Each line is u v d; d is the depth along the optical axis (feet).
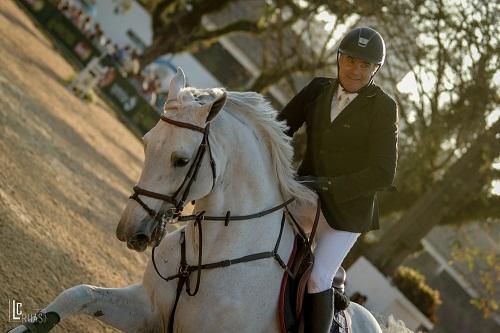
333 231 16.15
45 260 24.82
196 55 145.18
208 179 14.20
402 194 69.97
